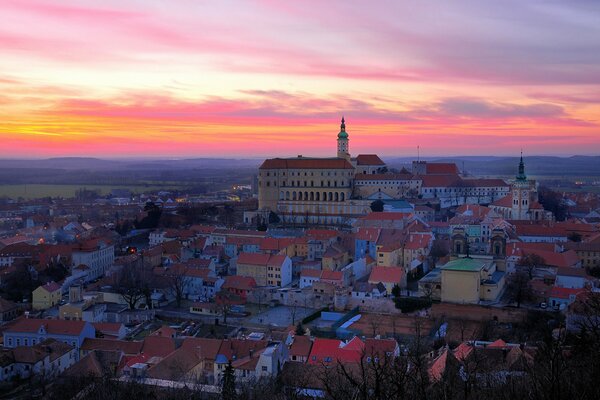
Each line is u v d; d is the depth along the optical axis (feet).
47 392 520.01
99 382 493.36
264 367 535.60
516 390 257.55
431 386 288.51
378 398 233.14
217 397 463.42
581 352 271.90
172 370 528.63
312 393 470.39
